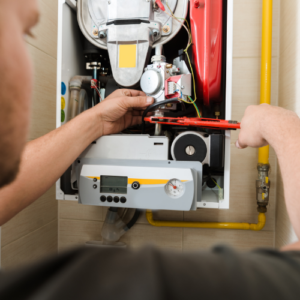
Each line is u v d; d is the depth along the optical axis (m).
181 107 0.82
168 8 0.79
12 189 0.55
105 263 0.12
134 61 0.78
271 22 0.97
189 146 0.69
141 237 1.13
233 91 1.08
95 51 0.86
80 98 0.88
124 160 0.69
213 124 0.65
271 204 1.06
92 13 0.83
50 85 1.09
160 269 0.11
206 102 0.81
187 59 0.78
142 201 0.66
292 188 0.30
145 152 0.69
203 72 0.74
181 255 0.13
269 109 0.45
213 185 0.81
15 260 0.92
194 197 0.65
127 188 0.67
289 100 0.91
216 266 0.13
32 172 0.57
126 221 1.12
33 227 1.02
